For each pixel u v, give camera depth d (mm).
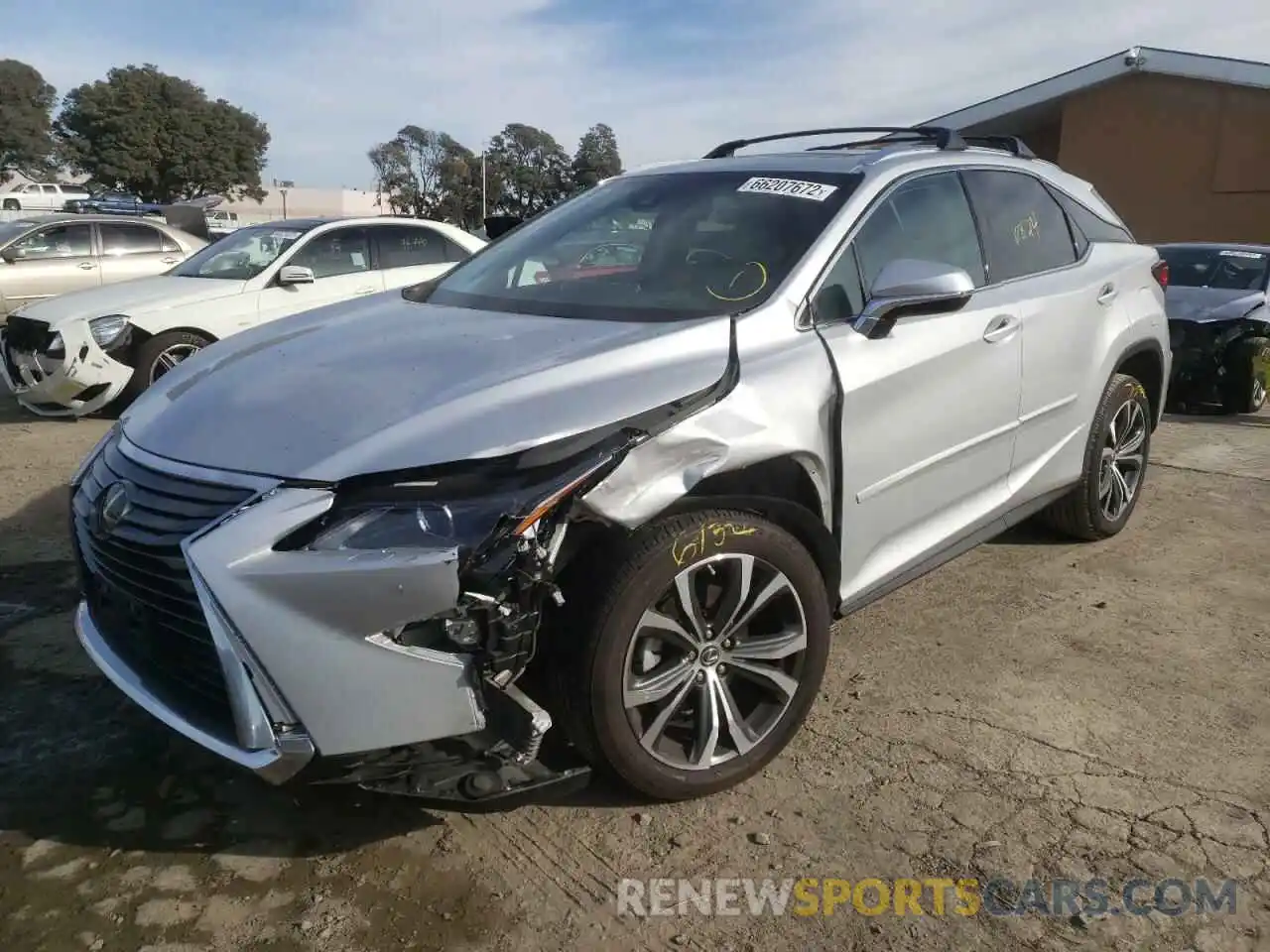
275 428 2529
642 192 3898
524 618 2330
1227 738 3172
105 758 3047
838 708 3338
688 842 2672
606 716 2547
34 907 2420
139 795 2861
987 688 3475
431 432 2396
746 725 2877
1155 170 19031
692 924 2385
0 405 8570
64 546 4809
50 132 67750
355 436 2408
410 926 2375
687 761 2773
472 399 2508
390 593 2225
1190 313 8727
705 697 2760
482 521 2297
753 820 2760
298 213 75875
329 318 3543
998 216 3975
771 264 3209
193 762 3029
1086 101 19609
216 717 2430
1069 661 3678
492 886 2510
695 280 3273
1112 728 3225
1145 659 3697
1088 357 4250
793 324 3039
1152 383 4914
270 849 2643
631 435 2506
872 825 2738
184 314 7754
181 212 17562
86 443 7035
